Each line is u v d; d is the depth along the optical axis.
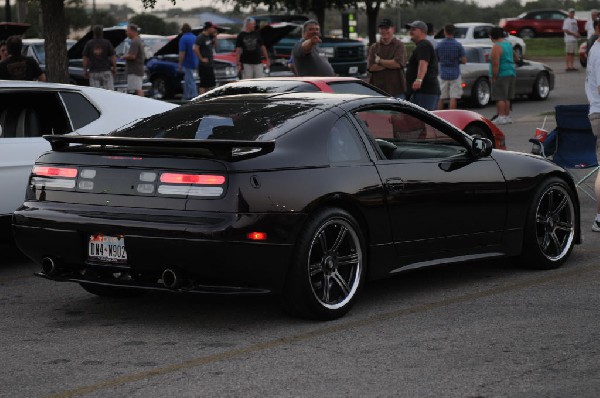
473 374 5.91
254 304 7.86
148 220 6.81
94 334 7.04
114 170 7.08
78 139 7.20
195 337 6.89
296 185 6.96
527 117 25.38
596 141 12.21
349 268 7.48
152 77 30.44
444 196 8.04
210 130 7.37
